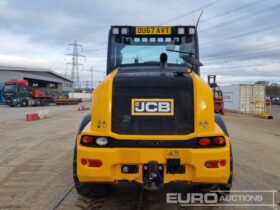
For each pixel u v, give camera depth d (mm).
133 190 6613
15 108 49312
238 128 20031
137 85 5305
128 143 5055
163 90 5270
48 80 84938
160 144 5031
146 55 7090
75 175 5840
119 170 5051
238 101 39250
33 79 80062
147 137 5047
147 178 4957
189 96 5242
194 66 6598
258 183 7234
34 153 10891
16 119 26109
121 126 5160
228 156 5039
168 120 5168
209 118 5160
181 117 5176
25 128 18953
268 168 8727
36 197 6277
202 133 5074
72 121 24266
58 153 10898
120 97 5258
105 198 6172
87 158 5016
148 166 4980
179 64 6832
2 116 29844
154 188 4941
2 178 7676
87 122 5809
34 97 60156
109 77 5543
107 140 5066
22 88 55312
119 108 5219
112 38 7145
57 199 6141
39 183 7238
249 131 18344
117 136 5062
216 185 5836
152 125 5160
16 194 6473
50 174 8047
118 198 6176
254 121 26500
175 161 5000
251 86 39000
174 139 5039
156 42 7129
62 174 8055
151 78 5391
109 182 5109
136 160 5000
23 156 10359
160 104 5215
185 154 4984
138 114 5191
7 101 54625
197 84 5297
